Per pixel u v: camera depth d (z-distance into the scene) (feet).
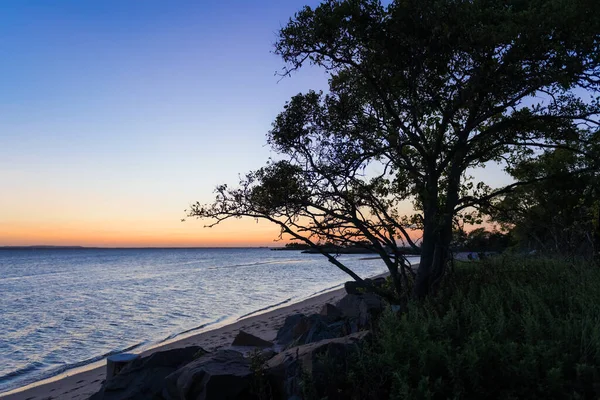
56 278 228.22
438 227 32.40
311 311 81.71
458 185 34.73
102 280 208.33
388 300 34.53
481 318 22.18
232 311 100.37
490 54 30.04
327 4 31.32
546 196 53.26
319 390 19.13
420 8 28.94
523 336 21.84
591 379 17.21
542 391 16.63
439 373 18.31
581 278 32.30
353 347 22.12
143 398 26.45
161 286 169.78
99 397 27.30
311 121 34.68
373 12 30.50
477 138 32.91
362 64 33.45
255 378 21.86
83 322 89.04
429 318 23.57
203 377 22.29
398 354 19.60
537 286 32.27
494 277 35.50
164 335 73.15
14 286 180.75
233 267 334.44
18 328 84.07
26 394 42.75
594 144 33.63
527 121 33.17
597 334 19.11
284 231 34.55
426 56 30.73
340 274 239.30
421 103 32.37
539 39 28.09
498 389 17.47
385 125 35.12
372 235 34.32
